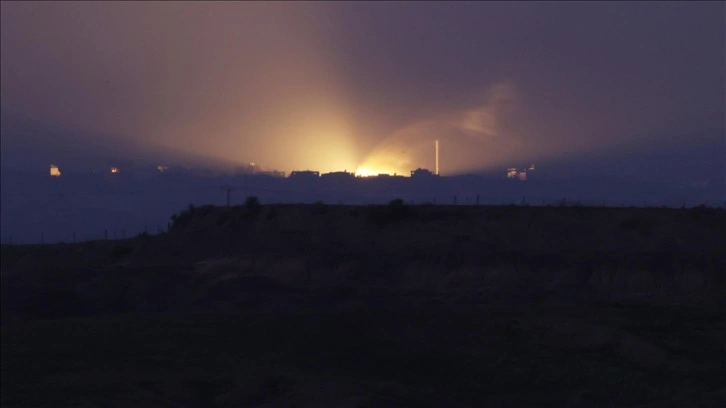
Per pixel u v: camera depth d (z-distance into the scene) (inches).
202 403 2000.5
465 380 2244.1
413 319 2866.6
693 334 2544.3
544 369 2282.2
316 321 2910.9
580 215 4441.4
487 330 2699.3
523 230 4451.3
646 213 4239.7
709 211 4119.1
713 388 2033.7
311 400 1897.1
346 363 2393.0
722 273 3508.9
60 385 2145.7
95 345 2696.9
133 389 2089.1
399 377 2242.9
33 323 3248.0
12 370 2354.8
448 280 4160.9
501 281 4013.3
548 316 2797.7
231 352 2536.9
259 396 2010.3
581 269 3905.0
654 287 3622.0
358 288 4074.8
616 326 2610.7
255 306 3850.9
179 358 2469.2
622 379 2159.2
